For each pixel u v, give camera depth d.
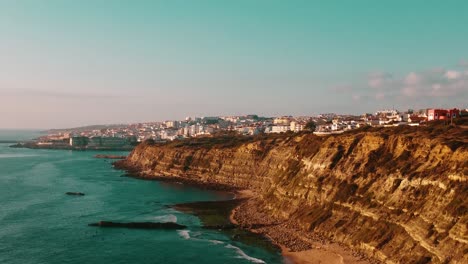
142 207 175.50
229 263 106.94
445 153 106.75
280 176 169.25
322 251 110.94
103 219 152.75
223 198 199.62
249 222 146.25
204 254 114.12
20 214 158.75
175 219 153.25
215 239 127.81
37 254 113.75
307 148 165.62
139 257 112.12
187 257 111.94
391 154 126.31
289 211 144.50
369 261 99.94
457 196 92.31
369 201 116.06
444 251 85.94
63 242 124.56
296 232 128.12
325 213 127.50
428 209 97.00
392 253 96.94
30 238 128.00
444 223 90.44
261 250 116.50
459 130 130.25
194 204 181.88
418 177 107.19
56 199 190.50
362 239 107.62
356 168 131.12
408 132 140.62
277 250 116.06
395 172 116.12
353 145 143.12
